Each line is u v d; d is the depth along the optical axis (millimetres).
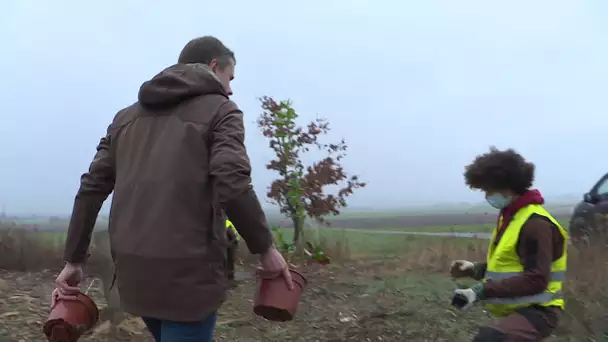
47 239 8453
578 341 4891
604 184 10656
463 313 5859
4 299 5969
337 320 5664
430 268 8688
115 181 2633
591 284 6488
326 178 9547
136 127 2559
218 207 2365
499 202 3199
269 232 2477
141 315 2377
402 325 5480
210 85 2518
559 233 3105
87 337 4840
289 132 9492
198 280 2344
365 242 11930
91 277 6594
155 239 2332
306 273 8297
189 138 2410
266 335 5188
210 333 2459
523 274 2998
